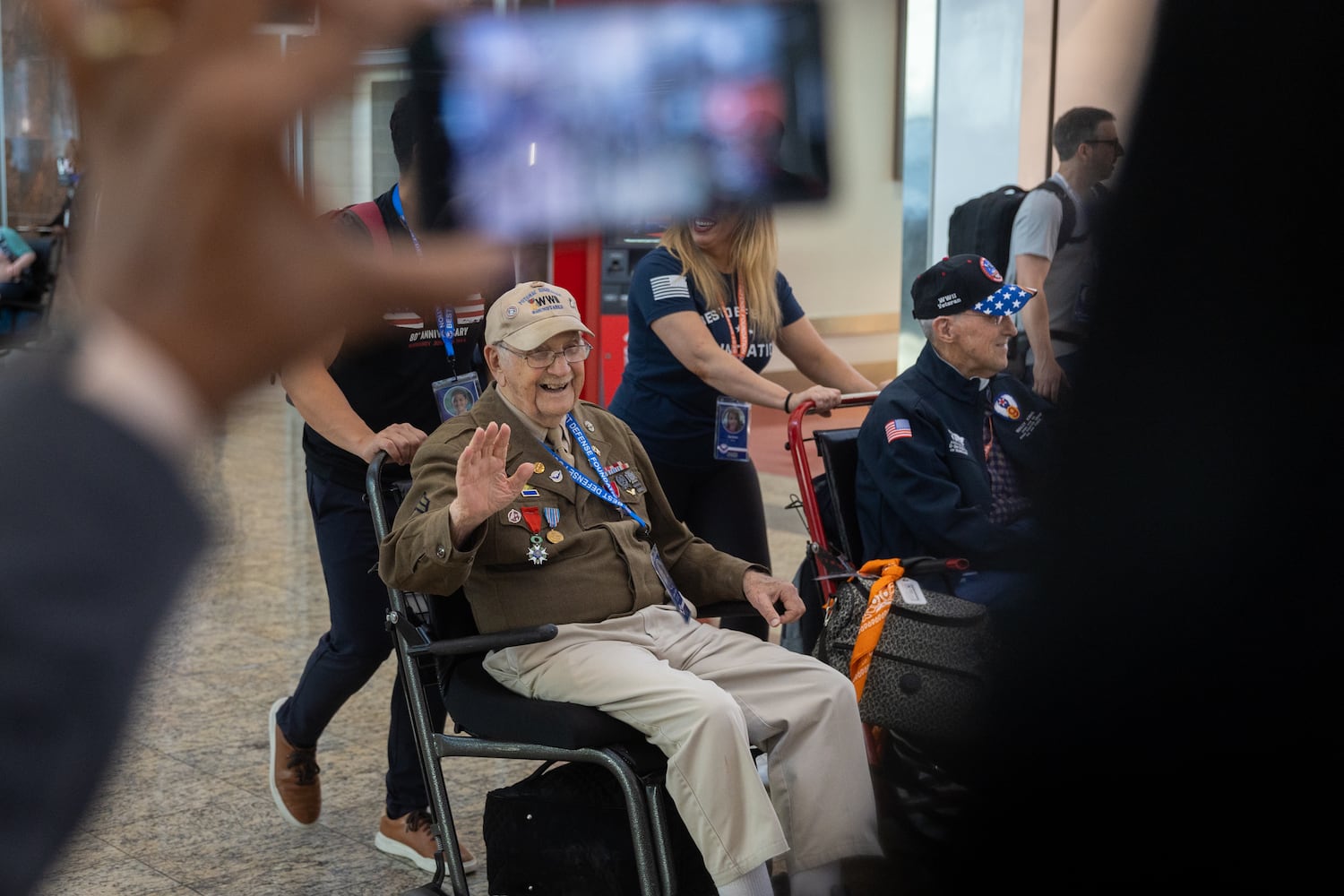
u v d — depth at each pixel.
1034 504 0.54
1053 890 0.53
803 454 3.35
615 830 2.61
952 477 3.23
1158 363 0.48
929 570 3.00
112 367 0.34
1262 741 0.50
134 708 0.34
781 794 2.64
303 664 4.55
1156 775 0.51
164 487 0.34
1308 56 0.43
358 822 3.45
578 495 2.91
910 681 2.66
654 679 2.59
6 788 0.32
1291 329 0.46
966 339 3.21
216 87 0.32
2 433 0.33
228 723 4.05
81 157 0.34
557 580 2.83
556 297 2.87
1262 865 0.51
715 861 2.49
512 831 2.70
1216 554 0.49
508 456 2.88
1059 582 0.52
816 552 3.30
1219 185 0.46
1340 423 0.46
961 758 0.56
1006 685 0.54
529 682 2.74
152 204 0.33
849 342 6.81
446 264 0.32
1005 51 4.53
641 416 3.66
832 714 2.67
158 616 0.34
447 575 2.59
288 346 0.34
